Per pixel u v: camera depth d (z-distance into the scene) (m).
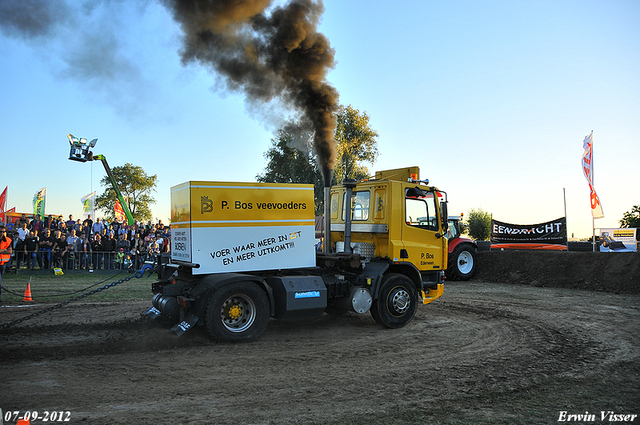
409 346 6.71
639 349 6.62
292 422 3.90
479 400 4.53
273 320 8.62
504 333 7.64
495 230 20.45
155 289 7.85
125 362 5.62
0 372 5.14
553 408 4.36
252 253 7.09
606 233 19.59
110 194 68.56
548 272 15.26
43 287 12.80
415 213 8.52
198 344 6.53
